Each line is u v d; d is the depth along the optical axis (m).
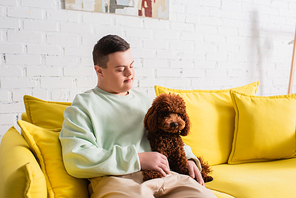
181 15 1.95
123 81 1.05
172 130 0.96
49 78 1.62
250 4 2.18
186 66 1.99
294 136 1.43
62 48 1.64
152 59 1.88
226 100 1.48
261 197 0.99
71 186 0.90
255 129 1.36
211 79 2.08
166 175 0.94
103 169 0.88
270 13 2.25
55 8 1.61
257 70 2.25
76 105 1.02
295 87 2.44
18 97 1.56
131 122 1.07
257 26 2.21
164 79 1.92
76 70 1.68
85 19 1.68
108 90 1.09
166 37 1.91
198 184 0.94
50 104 1.23
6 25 1.51
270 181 1.10
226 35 2.11
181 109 1.00
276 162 1.39
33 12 1.56
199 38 2.02
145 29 1.84
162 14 1.87
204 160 1.31
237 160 1.37
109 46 1.02
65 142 0.94
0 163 0.87
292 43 2.27
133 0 1.78
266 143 1.36
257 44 2.23
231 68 2.15
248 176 1.16
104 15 1.73
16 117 1.57
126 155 0.93
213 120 1.38
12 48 1.53
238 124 1.38
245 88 1.58
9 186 0.68
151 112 1.01
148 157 0.95
